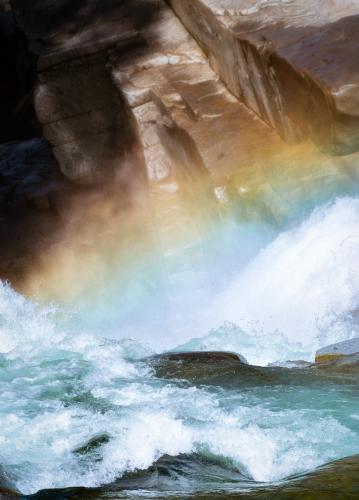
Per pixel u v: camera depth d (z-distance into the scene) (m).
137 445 7.79
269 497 5.74
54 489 6.53
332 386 8.94
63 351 11.84
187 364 10.31
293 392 8.86
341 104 14.86
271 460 7.42
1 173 27.67
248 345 13.05
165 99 20.64
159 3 23.31
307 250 14.94
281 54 16.59
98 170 23.62
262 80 17.98
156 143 21.20
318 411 8.21
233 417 8.23
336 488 5.72
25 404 9.23
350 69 15.21
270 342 13.19
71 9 23.77
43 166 27.58
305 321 13.85
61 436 8.15
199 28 21.11
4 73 32.34
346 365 9.69
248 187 16.95
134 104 21.14
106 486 6.88
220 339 13.32
